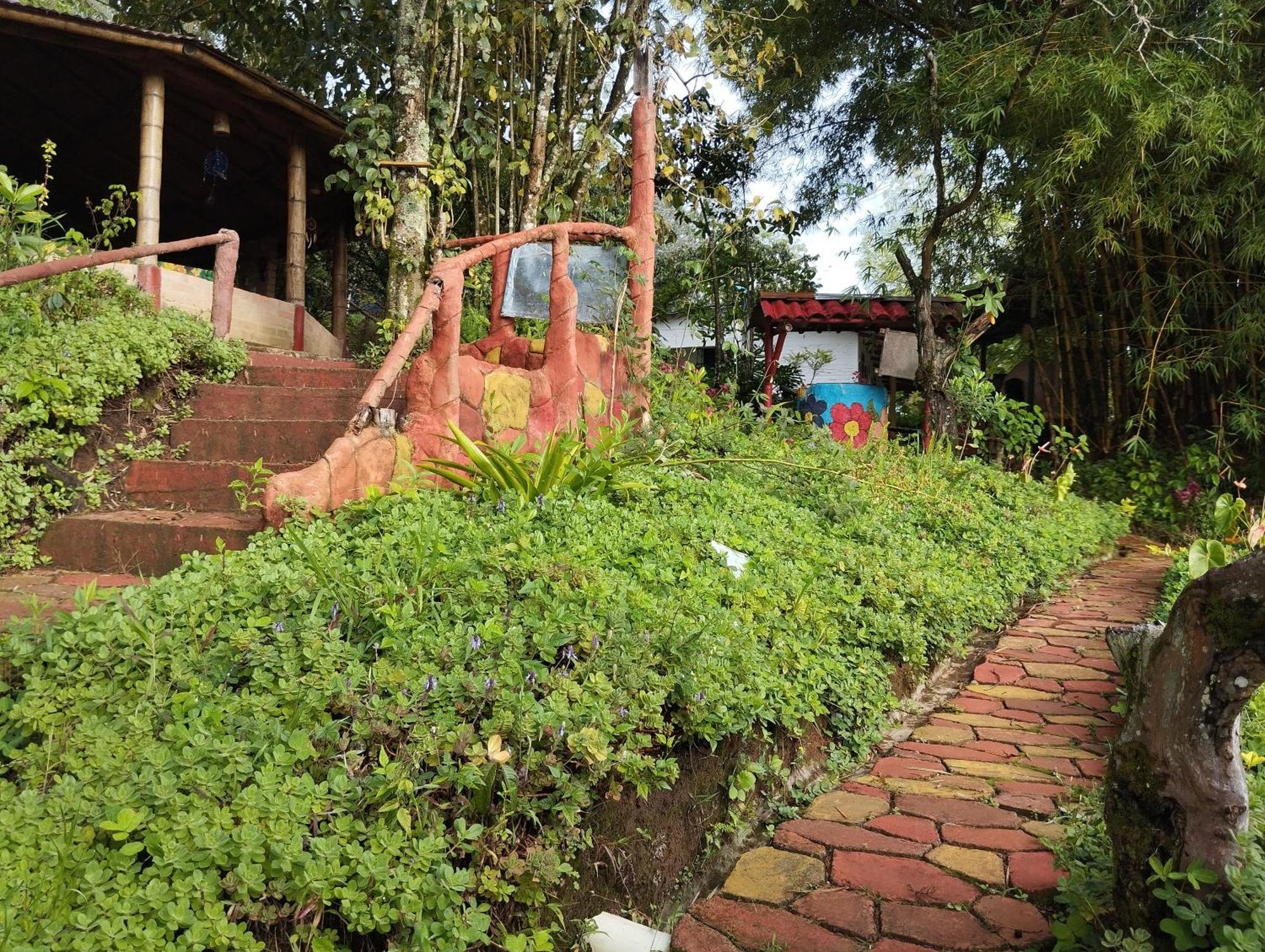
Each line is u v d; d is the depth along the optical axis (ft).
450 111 26.55
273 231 42.11
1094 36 31.60
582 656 9.94
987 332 45.91
